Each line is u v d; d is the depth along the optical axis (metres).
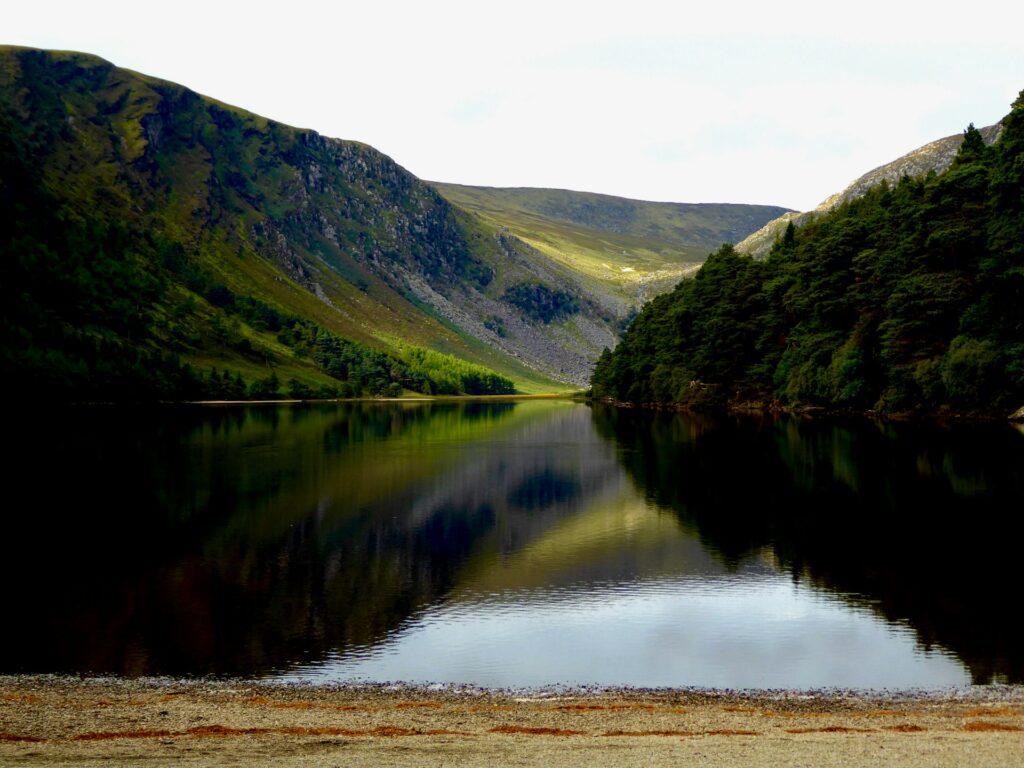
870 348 119.69
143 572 41.50
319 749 18.28
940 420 105.00
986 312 98.19
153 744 18.72
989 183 95.56
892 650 29.53
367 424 150.25
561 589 38.75
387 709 22.56
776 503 57.66
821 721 21.16
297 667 28.47
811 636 31.34
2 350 168.25
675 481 69.75
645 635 31.95
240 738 19.28
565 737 19.36
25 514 54.94
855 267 123.06
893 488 60.28
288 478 72.81
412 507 59.81
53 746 18.55
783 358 140.00
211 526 52.56
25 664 28.67
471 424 151.00
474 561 44.16
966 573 39.22
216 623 33.66
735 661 28.83
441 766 16.84
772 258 158.25
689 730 20.12
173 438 110.38
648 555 44.91
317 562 43.88
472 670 28.16
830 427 107.44
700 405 163.62
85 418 152.00
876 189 153.88
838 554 43.53
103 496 61.94
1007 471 65.25
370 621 34.06
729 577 40.06
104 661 29.06
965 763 16.70
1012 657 28.56
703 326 164.25
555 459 88.38
